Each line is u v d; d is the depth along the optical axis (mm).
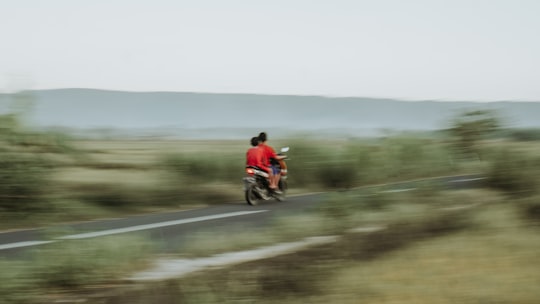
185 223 13312
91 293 7684
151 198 17156
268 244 10523
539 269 7570
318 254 9180
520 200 12156
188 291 7312
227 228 12086
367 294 6980
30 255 9266
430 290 6941
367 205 13406
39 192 14031
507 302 6453
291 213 13656
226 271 8297
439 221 11242
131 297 7328
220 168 20188
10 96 13602
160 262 9266
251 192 16969
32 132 13742
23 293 7383
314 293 7250
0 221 13117
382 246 9430
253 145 17500
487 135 19344
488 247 8812
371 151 23531
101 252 8602
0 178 13359
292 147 22375
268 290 7402
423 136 27328
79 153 14719
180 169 19375
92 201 15953
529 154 16500
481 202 13625
